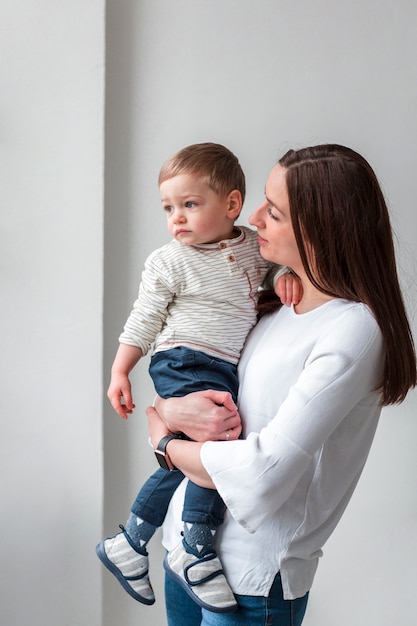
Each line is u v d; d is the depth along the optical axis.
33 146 2.38
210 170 1.65
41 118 2.38
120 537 1.77
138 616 2.63
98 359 2.47
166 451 1.55
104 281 2.53
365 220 1.48
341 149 1.52
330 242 1.48
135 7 2.49
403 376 1.48
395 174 2.56
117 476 2.57
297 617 1.56
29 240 2.40
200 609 1.68
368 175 1.50
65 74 2.38
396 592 2.62
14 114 2.36
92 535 2.51
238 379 1.65
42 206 2.40
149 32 2.50
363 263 1.48
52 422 2.46
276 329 1.61
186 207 1.66
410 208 2.56
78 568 2.51
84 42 2.38
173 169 1.67
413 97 2.56
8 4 2.35
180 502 1.62
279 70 2.54
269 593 1.51
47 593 2.50
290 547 1.50
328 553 2.62
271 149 2.54
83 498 2.49
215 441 1.50
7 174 2.37
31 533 2.47
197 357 1.63
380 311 1.47
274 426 1.40
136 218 2.54
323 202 1.48
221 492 1.42
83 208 2.41
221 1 2.51
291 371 1.51
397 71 2.55
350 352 1.42
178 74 2.52
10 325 2.41
